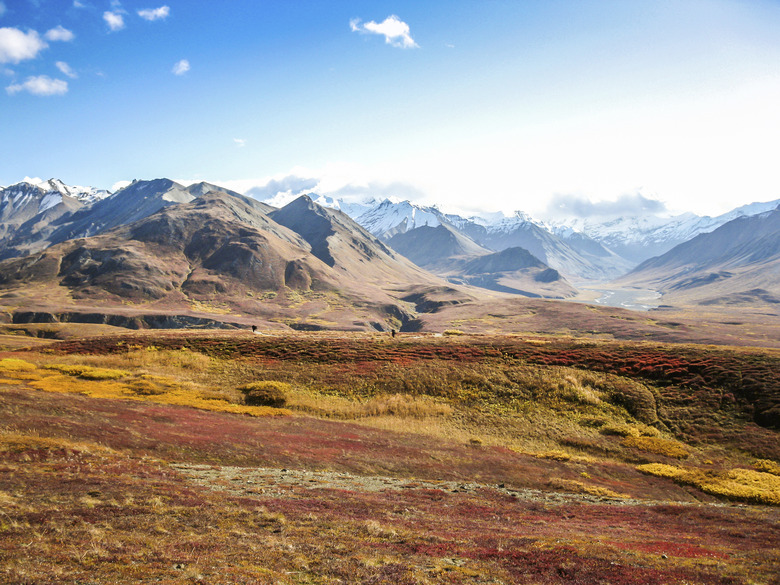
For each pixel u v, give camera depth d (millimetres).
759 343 193875
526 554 16703
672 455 46781
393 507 24016
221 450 33719
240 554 14227
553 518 25688
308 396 59562
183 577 11664
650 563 16312
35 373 57500
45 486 19312
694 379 61375
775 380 56594
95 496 18938
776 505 34938
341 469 34125
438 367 69688
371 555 15461
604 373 66812
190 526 16797
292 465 33312
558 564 15641
